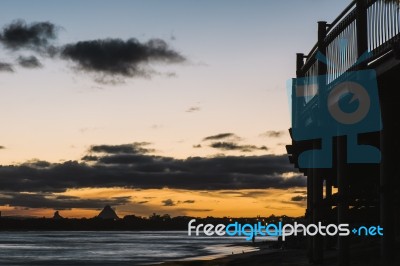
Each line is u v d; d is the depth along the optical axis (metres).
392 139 12.08
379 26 10.19
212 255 72.19
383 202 12.04
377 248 20.02
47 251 105.56
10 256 84.69
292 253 43.41
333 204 16.70
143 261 65.06
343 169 13.27
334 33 12.77
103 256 82.00
